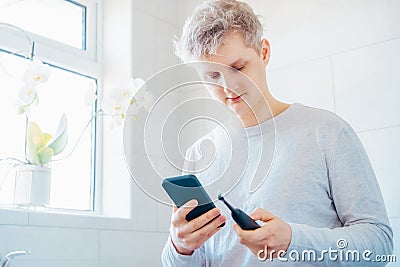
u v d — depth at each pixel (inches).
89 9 70.2
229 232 38.0
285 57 64.1
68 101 65.1
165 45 74.2
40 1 63.9
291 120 38.5
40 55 61.4
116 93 50.4
